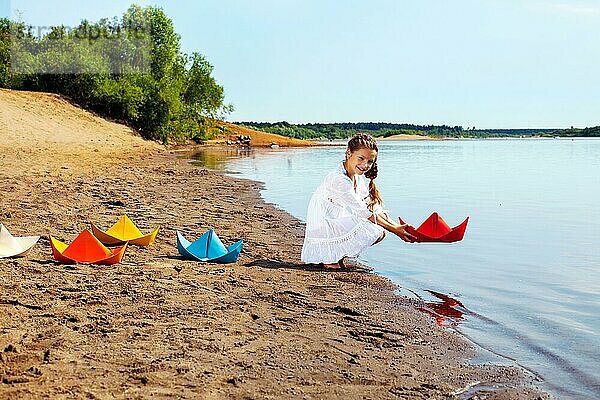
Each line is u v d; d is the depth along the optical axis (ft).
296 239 27.68
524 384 12.48
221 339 14.19
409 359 13.67
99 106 127.13
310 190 46.98
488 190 48.67
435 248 25.63
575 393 12.12
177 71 142.51
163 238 26.14
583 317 16.90
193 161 82.23
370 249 25.36
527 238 28.07
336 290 19.17
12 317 14.96
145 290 17.71
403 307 17.61
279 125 261.65
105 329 14.43
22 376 11.70
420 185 52.60
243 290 18.49
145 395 11.12
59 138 88.53
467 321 16.46
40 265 20.04
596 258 24.00
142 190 43.86
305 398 11.44
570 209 37.83
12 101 104.12
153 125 129.18
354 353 13.85
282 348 13.88
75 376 11.80
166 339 13.97
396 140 287.89
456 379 12.66
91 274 19.19
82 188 42.06
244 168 70.54
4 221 28.02
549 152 128.26
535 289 19.69
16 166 53.57
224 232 28.63
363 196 23.45
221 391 11.49
